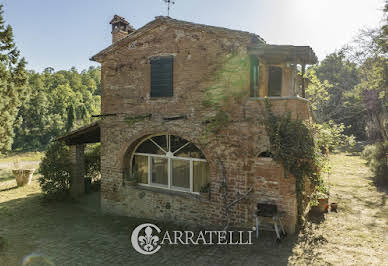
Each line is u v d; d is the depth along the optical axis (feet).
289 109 24.85
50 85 260.83
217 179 28.45
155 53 31.86
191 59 29.60
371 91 64.03
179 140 32.50
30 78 219.82
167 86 31.30
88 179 46.70
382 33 52.60
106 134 36.52
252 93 28.04
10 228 31.86
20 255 25.12
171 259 23.54
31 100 173.37
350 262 21.39
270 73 37.09
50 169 41.04
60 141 42.39
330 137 39.50
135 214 34.50
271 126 25.07
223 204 28.14
